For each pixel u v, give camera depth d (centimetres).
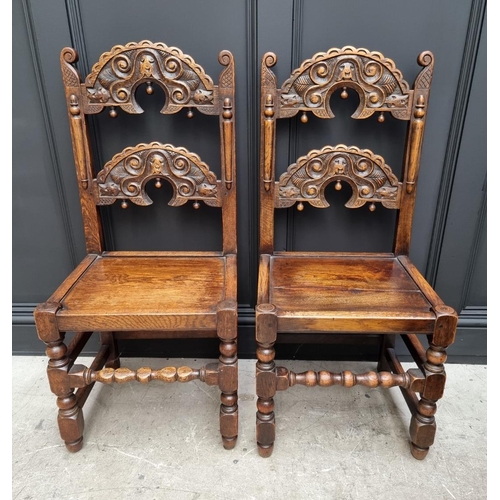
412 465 117
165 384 147
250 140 133
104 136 134
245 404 138
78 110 120
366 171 125
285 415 133
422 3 119
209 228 145
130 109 120
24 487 111
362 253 134
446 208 139
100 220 133
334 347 157
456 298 151
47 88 129
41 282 154
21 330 158
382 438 125
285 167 137
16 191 142
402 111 119
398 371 128
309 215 142
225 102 118
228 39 124
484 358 156
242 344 157
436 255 145
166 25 123
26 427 130
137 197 128
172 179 126
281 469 116
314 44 124
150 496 109
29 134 135
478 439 125
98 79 118
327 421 131
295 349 158
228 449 121
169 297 111
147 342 158
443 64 125
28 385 147
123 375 111
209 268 126
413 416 117
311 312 104
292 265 128
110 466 117
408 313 104
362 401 139
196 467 116
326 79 117
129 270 125
